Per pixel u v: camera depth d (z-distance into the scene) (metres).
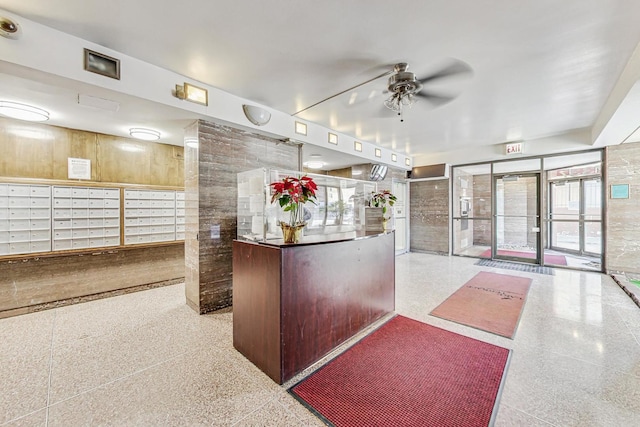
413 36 2.23
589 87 3.14
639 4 1.85
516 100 3.51
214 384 1.97
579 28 2.12
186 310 3.41
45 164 3.48
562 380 1.97
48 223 3.37
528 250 6.07
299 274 2.09
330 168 7.33
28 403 1.77
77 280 3.67
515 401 1.76
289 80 2.97
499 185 6.45
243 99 3.43
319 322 2.28
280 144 4.16
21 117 3.11
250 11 1.94
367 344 2.53
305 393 1.87
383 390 1.89
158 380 2.01
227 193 3.52
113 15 1.97
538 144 5.49
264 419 1.64
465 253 7.17
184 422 1.62
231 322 3.07
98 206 3.73
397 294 3.99
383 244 3.16
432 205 7.44
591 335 2.65
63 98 2.66
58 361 2.25
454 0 1.84
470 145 6.16
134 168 4.20
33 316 3.21
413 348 2.45
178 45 2.35
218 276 3.45
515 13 1.96
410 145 6.15
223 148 3.48
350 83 3.05
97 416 1.66
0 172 3.20
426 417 1.64
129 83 2.51
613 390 1.85
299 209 2.37
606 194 4.92
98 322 3.04
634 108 3.03
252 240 2.49
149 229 4.18
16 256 3.17
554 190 6.51
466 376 2.04
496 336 2.67
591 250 5.90
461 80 2.95
